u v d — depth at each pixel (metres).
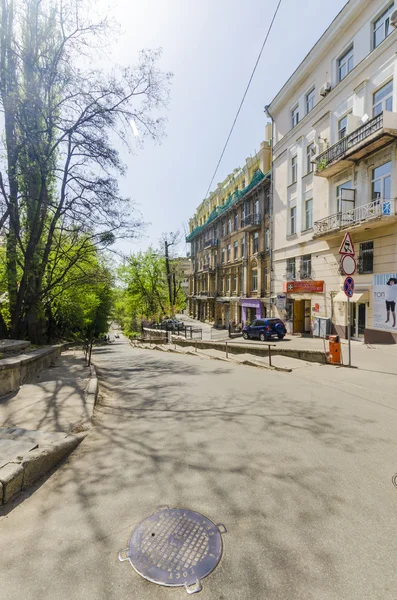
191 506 2.62
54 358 11.20
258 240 26.86
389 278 13.66
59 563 2.04
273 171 23.59
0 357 6.95
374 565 2.00
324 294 18.17
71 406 5.09
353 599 1.77
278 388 6.58
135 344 28.83
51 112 10.37
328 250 17.80
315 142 18.38
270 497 2.73
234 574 1.95
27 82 9.80
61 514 2.55
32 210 11.50
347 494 2.77
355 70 15.48
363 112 15.07
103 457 3.55
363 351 12.00
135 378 8.30
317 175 17.27
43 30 10.24
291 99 21.41
